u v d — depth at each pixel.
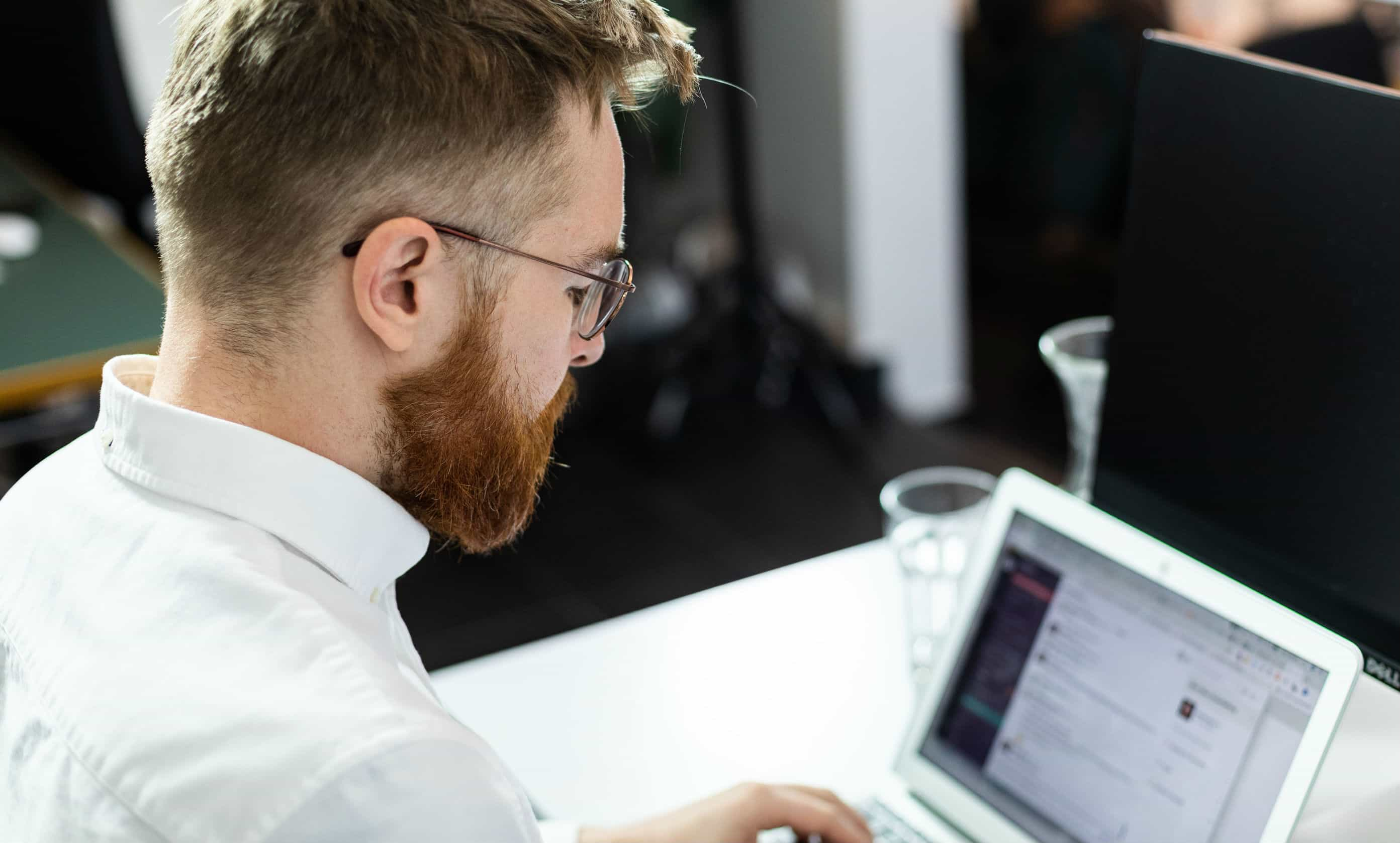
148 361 0.93
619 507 3.14
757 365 3.53
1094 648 1.06
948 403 3.53
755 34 3.44
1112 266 3.01
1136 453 1.17
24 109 3.22
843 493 3.13
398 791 0.68
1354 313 0.95
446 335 0.80
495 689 1.39
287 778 0.67
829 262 3.50
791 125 3.45
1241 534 1.09
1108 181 2.96
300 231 0.75
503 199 0.78
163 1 3.65
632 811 1.22
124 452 0.81
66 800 0.73
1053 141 3.04
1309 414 1.00
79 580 0.78
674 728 1.32
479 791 0.71
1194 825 0.97
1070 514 1.09
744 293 3.47
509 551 2.98
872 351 3.47
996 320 3.35
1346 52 2.29
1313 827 1.02
